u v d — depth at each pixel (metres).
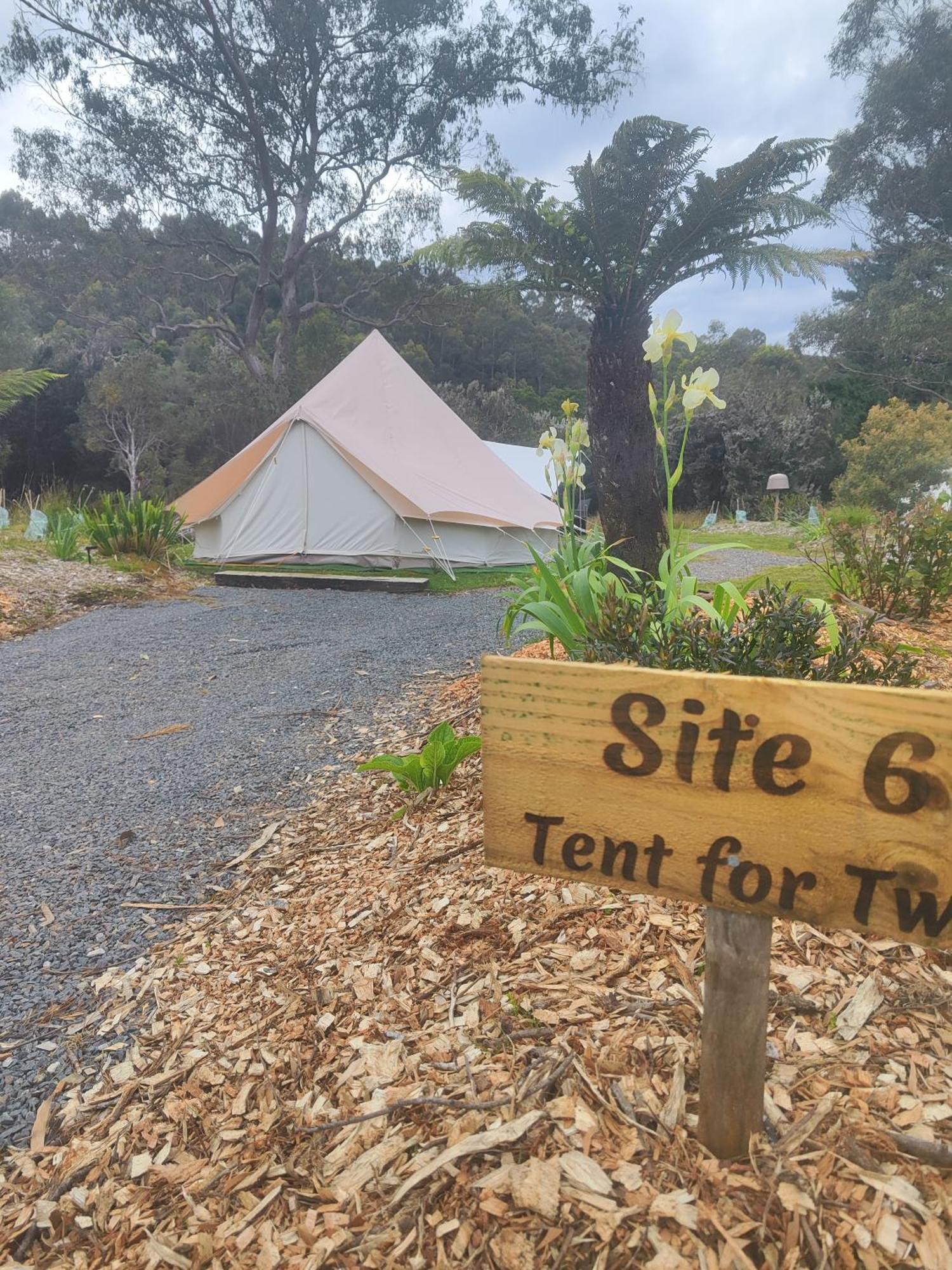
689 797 1.05
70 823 3.39
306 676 5.43
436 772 3.14
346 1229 1.26
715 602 2.81
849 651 2.35
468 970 1.92
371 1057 1.69
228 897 2.72
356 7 30.42
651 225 5.31
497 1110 1.42
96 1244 1.39
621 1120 1.34
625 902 2.02
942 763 0.93
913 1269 1.03
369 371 12.44
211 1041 1.94
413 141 33.94
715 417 28.75
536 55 32.22
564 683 1.08
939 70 26.28
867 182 28.47
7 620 7.52
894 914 0.98
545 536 12.36
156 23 28.92
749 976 1.14
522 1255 1.14
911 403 29.08
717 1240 1.10
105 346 33.69
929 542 5.35
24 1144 1.71
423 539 10.92
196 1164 1.53
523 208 5.33
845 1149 1.22
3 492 14.48
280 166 33.31
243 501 11.25
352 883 2.60
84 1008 2.20
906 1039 1.45
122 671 5.86
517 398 48.06
